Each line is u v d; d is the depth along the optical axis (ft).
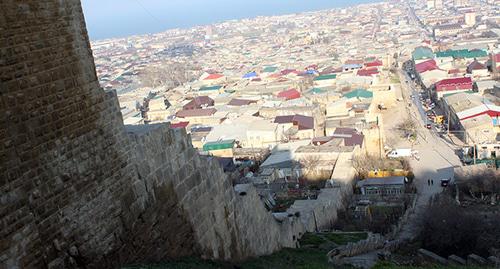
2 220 44.21
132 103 529.45
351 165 279.49
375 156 317.22
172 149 71.92
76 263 51.88
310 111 410.72
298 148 317.22
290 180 279.90
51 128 50.62
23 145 47.09
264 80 603.67
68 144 52.65
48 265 48.47
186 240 72.49
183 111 459.32
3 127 45.14
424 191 263.70
